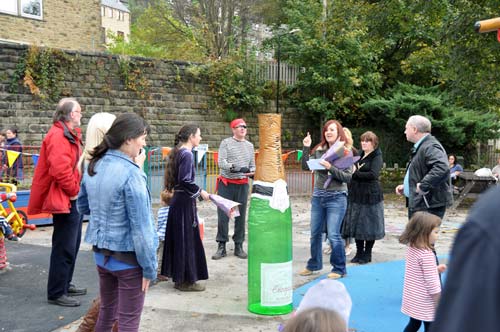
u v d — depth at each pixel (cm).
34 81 1750
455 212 1264
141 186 317
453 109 1970
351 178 618
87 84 1875
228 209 545
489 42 1343
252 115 2297
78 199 353
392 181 1712
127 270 322
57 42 2225
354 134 2147
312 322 195
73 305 491
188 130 553
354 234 676
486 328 97
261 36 3409
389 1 1923
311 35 2220
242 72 2228
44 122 1775
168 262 550
